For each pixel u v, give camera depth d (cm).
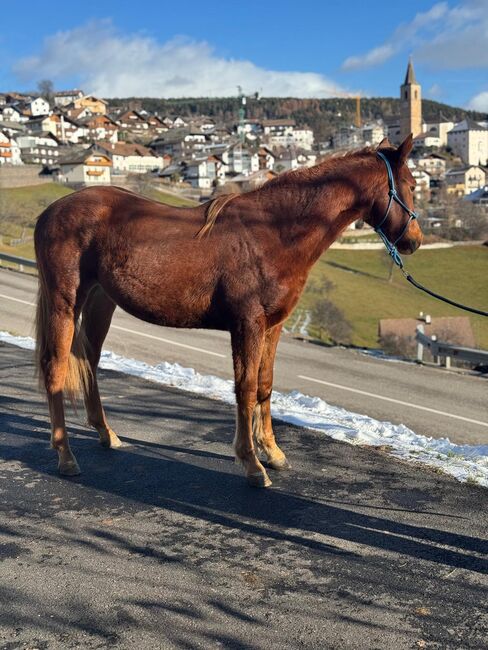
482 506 485
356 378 1290
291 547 420
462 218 8044
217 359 1365
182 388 861
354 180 509
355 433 662
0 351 1128
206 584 375
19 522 455
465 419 993
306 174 509
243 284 484
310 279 5250
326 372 1337
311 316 3912
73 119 13925
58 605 355
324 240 502
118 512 471
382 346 3259
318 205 498
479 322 4575
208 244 492
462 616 348
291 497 499
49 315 530
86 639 327
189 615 346
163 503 487
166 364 1080
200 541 427
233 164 11988
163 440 637
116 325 1712
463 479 536
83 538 431
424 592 370
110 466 563
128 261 498
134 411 743
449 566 398
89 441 632
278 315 497
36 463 571
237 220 496
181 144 13475
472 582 381
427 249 7081
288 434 661
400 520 460
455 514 471
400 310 4700
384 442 642
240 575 386
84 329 578
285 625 338
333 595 366
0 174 7725
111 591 368
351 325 3984
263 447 552
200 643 324
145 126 16125
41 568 393
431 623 342
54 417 539
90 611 350
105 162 8575
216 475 543
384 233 528
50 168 8644
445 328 3466
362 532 441
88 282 525
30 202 6303
